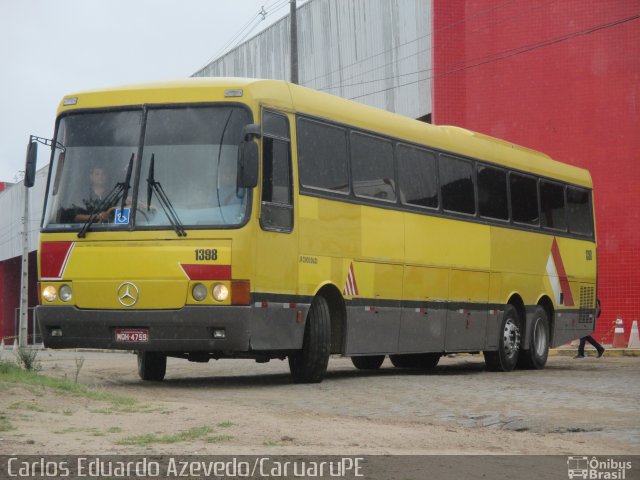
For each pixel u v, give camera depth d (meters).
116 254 17.25
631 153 37.84
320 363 18.86
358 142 20.02
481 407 15.62
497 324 24.28
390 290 20.64
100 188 17.61
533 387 18.73
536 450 11.48
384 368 25.94
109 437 11.12
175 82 17.77
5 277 87.06
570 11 38.81
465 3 41.22
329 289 19.11
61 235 17.66
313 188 18.58
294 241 18.02
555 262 26.97
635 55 37.97
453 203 22.89
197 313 16.86
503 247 24.64
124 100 17.83
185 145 17.39
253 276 17.03
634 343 35.59
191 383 19.44
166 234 17.08
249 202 16.98
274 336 17.53
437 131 22.73
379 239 20.34
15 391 14.16
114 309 17.25
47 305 17.72
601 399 16.80
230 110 17.39
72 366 26.61
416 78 44.62
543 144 39.19
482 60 40.53
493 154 24.66
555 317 26.86
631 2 38.00
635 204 37.72
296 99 18.42
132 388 17.95
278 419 12.84
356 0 49.06
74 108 18.11
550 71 39.12
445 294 22.41
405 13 45.34
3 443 10.51
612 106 38.16
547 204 26.89
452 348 22.67
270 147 17.61
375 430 12.35
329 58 51.44
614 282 37.78
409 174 21.52
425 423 13.67
